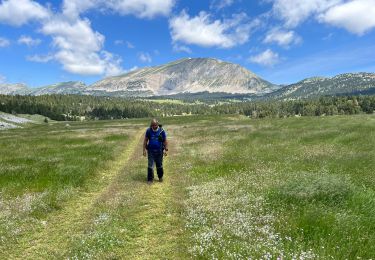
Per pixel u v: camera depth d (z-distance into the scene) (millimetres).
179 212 11000
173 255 7938
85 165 19031
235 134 36938
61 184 14984
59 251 8445
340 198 10336
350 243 7340
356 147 21438
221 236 8453
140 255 8047
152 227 9789
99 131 50562
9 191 14000
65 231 9883
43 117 177250
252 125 51156
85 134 44688
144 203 12180
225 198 11836
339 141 24875
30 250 8633
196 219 9961
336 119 50062
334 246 7336
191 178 15820
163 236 9102
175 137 39656
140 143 33500
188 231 9234
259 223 9391
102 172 18625
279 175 14602
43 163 20125
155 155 15680
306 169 15820
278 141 27875
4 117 121750
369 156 17719
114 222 10117
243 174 15570
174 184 15008
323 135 28922
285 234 8367
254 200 11188
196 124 68938
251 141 29094
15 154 25516
